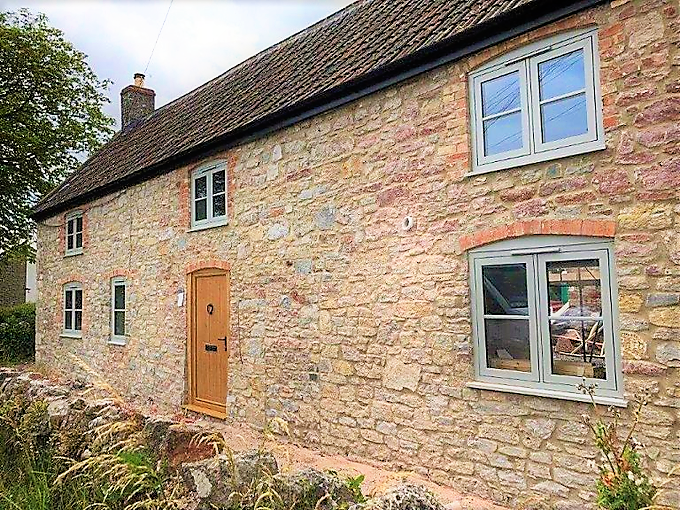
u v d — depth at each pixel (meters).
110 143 15.37
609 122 4.40
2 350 16.78
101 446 4.25
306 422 6.80
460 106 5.39
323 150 6.76
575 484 4.45
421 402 5.58
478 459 5.09
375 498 2.94
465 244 5.27
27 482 4.55
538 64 4.88
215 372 8.45
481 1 5.69
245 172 7.95
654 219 4.15
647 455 4.07
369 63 6.23
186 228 9.04
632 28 4.32
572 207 4.59
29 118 18.08
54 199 13.90
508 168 4.99
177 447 4.02
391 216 5.95
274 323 7.35
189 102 12.07
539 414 4.71
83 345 12.16
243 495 3.13
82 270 12.40
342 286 6.45
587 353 4.48
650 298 4.14
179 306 9.12
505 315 5.00
